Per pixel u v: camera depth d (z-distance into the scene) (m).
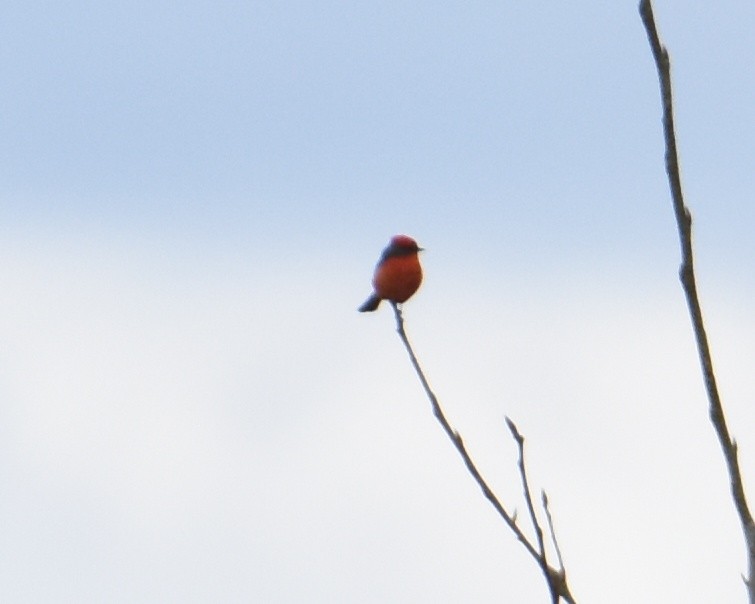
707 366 8.88
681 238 8.83
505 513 9.63
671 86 8.66
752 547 8.80
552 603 9.38
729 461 8.88
